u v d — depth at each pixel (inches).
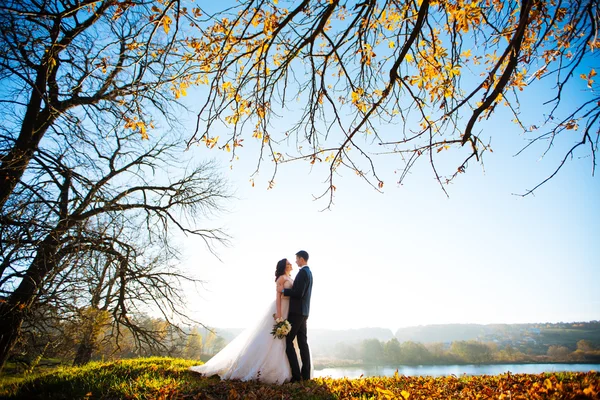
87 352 554.3
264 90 168.6
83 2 153.4
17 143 312.5
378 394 168.9
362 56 171.5
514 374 217.6
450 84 145.6
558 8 118.0
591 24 117.2
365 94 178.2
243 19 165.0
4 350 328.5
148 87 172.6
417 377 245.1
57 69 304.5
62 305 334.6
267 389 198.4
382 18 171.0
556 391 132.7
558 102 130.7
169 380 225.3
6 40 195.6
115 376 245.1
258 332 247.1
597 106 124.3
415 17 148.3
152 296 519.8
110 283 438.0
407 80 144.1
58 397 224.2
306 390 196.5
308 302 252.7
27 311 310.0
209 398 183.5
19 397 237.0
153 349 561.3
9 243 256.8
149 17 145.2
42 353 410.6
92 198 339.3
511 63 106.8
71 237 303.3
